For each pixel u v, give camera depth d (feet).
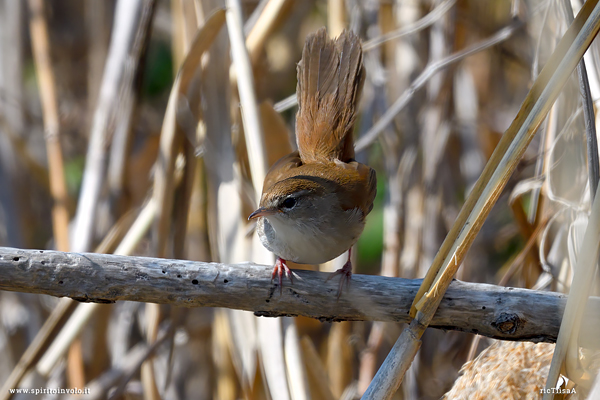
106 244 28.45
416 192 33.37
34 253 17.42
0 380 34.12
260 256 23.32
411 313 16.58
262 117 27.20
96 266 17.48
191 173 28.02
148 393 27.73
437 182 33.60
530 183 24.75
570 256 21.03
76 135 42.73
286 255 22.62
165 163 26.53
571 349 15.16
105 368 32.42
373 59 33.83
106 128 30.94
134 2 30.76
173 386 34.58
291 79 40.06
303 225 21.90
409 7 33.91
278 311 18.35
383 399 15.72
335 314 18.28
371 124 33.68
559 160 22.08
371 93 33.86
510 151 15.65
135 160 36.35
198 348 36.50
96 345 32.09
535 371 17.84
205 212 33.99
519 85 38.73
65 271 17.35
